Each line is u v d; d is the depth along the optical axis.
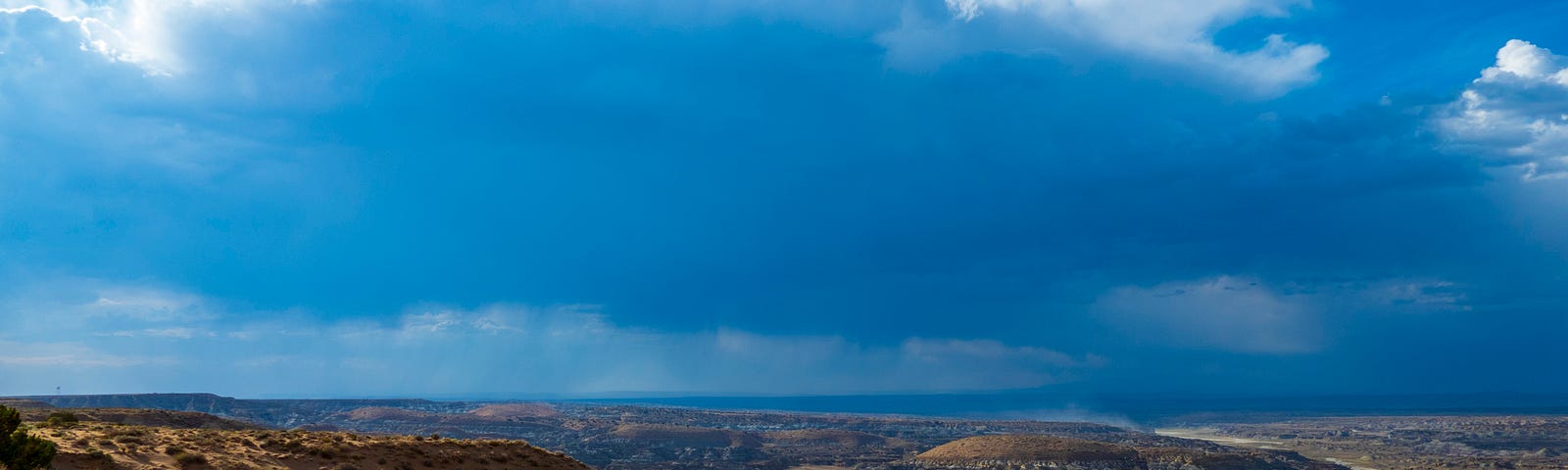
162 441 50.94
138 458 46.69
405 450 57.53
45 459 39.72
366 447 56.31
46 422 57.19
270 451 52.88
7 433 39.09
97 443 47.53
